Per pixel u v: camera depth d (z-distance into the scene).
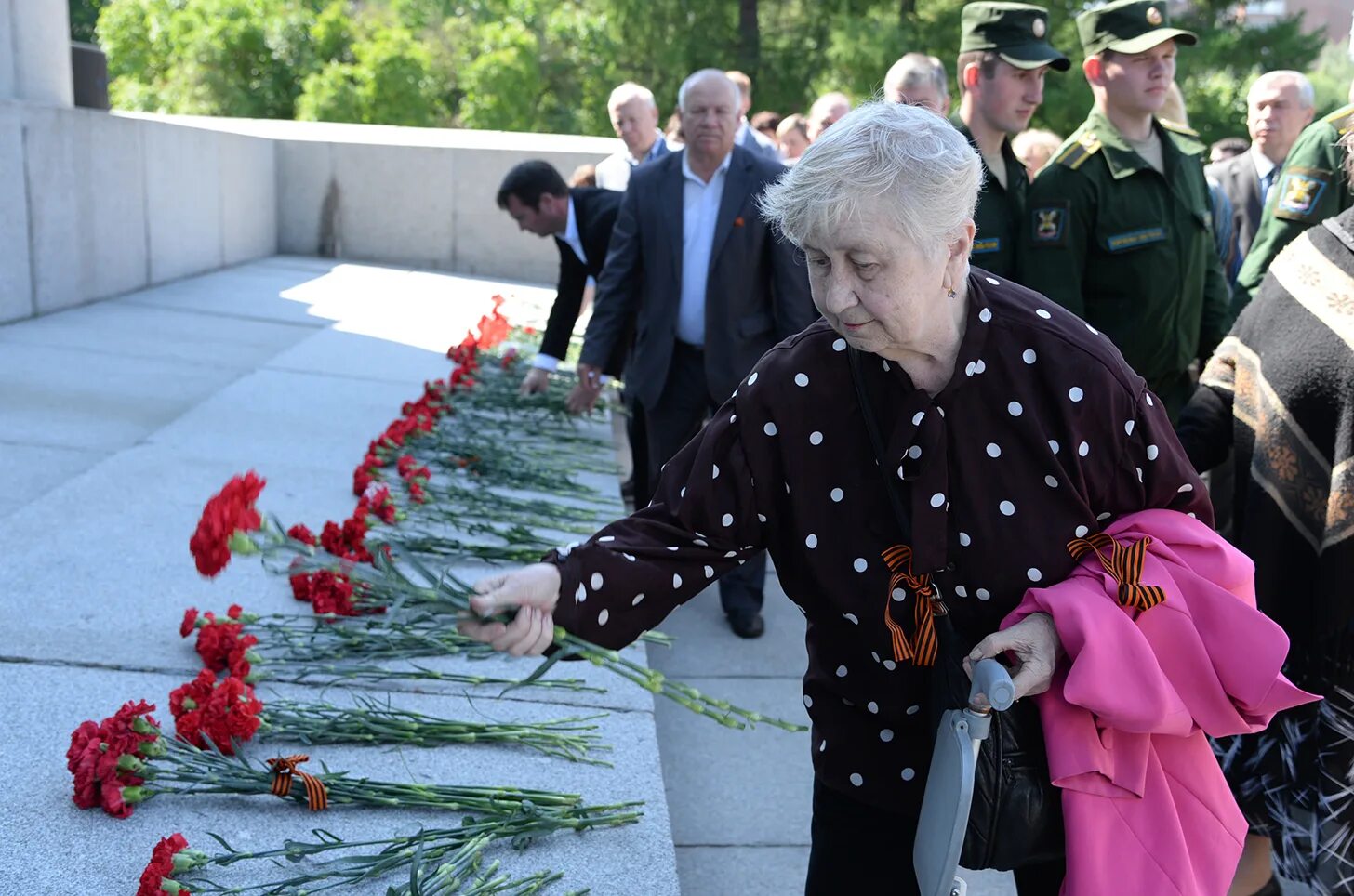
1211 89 27.16
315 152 13.38
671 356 4.86
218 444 5.61
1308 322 2.75
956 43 25.86
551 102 38.28
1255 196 6.92
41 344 7.49
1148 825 1.81
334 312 9.92
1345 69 27.73
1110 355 1.86
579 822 2.75
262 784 2.71
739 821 3.71
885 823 2.10
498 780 2.96
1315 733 2.81
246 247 12.59
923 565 1.88
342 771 2.82
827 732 2.10
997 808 1.82
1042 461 1.85
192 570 4.00
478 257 13.47
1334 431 2.71
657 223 4.85
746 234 4.62
